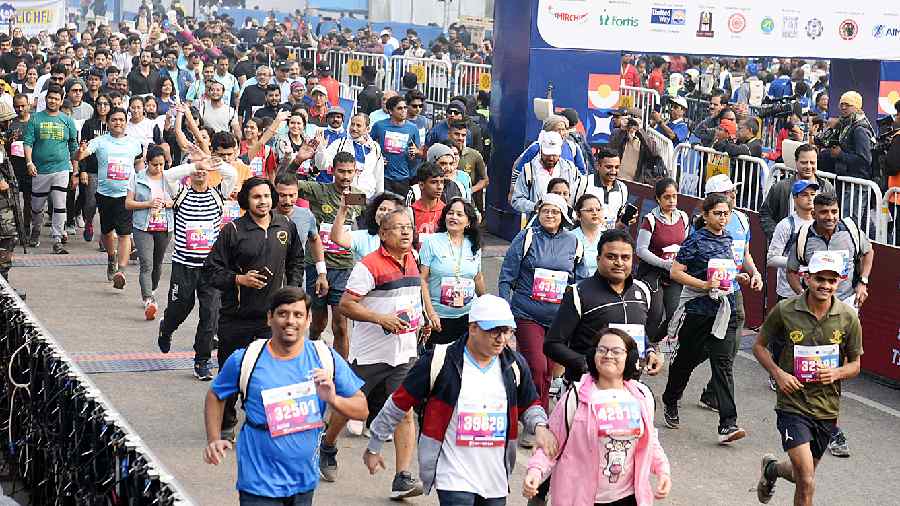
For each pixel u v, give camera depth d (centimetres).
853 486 903
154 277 1309
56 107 1622
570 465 624
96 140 1440
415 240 977
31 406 739
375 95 2241
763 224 1245
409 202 1052
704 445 984
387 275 824
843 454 970
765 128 2166
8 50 2530
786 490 888
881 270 1188
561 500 626
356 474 877
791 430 767
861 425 1056
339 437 960
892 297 1177
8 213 1296
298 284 904
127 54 3062
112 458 568
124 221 1436
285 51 2714
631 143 1648
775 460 820
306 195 1055
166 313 1104
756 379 1189
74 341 1205
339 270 1042
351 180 988
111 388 1058
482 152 1870
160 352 1178
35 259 1608
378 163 1264
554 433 625
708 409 1082
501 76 1823
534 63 1753
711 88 3042
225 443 607
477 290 948
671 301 1067
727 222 977
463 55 3534
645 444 625
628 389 628
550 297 921
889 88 1986
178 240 1091
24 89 2094
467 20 4812
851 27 1873
